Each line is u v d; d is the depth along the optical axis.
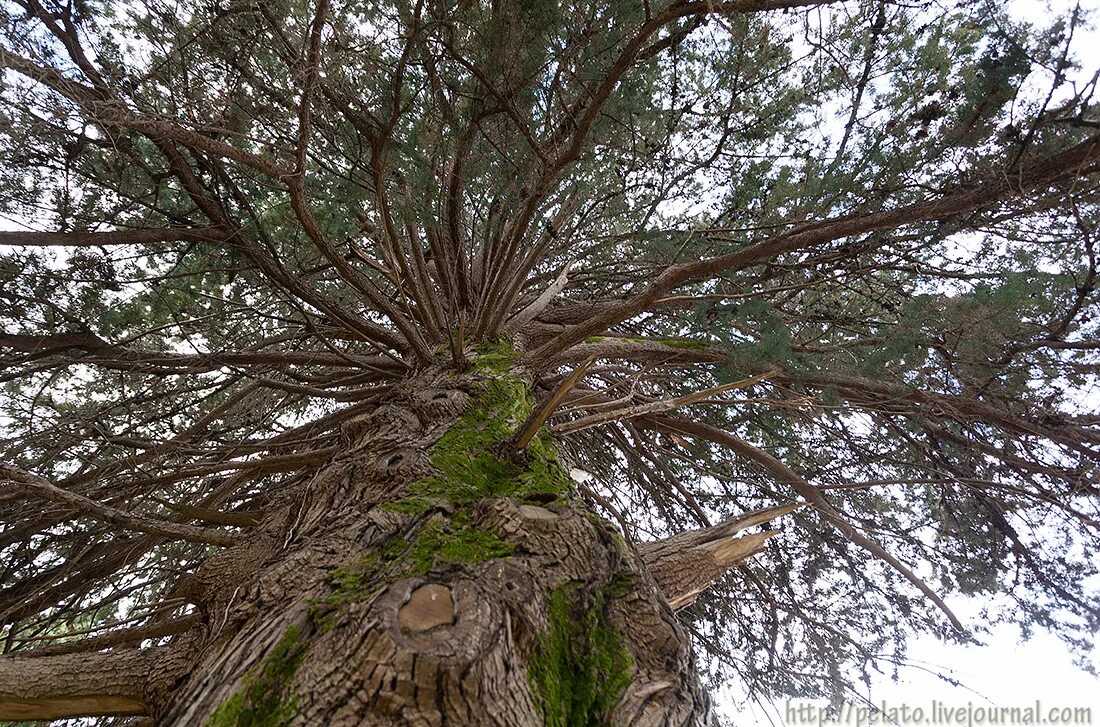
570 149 2.77
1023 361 3.32
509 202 3.27
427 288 3.97
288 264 3.82
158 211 3.23
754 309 3.41
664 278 3.27
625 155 4.01
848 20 3.84
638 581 1.72
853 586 4.89
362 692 1.12
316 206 3.36
